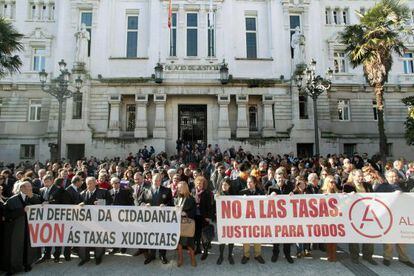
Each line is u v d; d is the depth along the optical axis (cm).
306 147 2627
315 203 753
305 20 2852
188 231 752
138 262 780
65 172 1066
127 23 2828
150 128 2639
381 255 830
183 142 2483
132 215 759
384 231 724
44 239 748
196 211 805
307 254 818
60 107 1811
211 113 2692
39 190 864
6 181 999
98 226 757
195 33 2812
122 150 2466
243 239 752
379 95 2072
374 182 850
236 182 915
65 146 2461
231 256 769
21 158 2786
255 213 759
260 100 2744
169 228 750
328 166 1228
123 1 2812
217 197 772
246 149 2538
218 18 2795
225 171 1162
